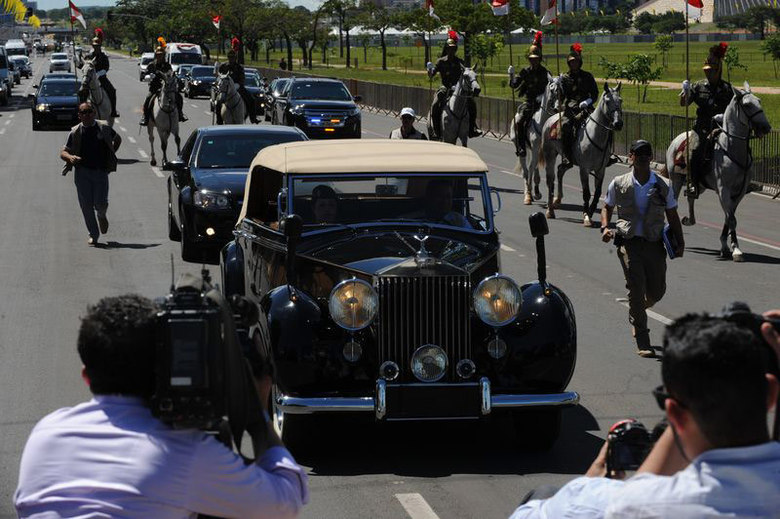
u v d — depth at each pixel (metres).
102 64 52.47
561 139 33.41
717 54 28.06
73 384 16.03
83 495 5.04
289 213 13.83
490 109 72.25
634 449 5.68
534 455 12.91
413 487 11.83
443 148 15.01
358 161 14.11
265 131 27.12
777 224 33.75
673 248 17.38
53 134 68.62
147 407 5.24
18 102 109.00
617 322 20.30
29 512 5.10
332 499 11.47
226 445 5.36
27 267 25.42
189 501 5.11
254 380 5.70
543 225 13.11
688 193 28.52
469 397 12.24
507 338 12.50
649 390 15.77
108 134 27.86
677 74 154.75
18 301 21.80
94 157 27.88
